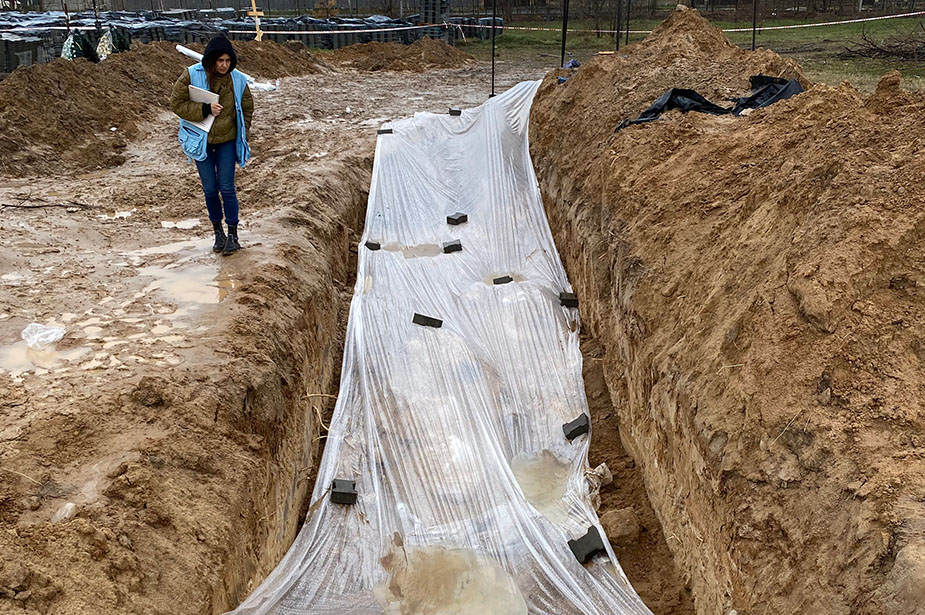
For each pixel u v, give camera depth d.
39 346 4.82
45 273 6.07
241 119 6.21
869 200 4.03
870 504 2.95
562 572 4.49
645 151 6.90
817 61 13.53
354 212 9.60
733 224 5.11
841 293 3.72
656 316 5.33
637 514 5.06
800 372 3.70
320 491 5.14
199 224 7.64
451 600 4.29
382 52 22.23
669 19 11.16
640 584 4.53
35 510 3.34
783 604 3.19
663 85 8.66
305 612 4.13
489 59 23.31
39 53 15.17
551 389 6.38
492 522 4.88
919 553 2.65
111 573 3.15
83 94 11.59
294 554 4.53
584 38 25.59
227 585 3.67
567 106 10.04
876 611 2.70
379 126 13.02
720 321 4.51
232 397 4.52
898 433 3.20
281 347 5.43
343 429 5.75
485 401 6.02
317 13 30.42
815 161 4.68
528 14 32.94
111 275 6.12
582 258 7.35
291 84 17.64
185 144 6.06
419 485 5.19
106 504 3.45
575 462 5.61
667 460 4.79
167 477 3.78
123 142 11.09
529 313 7.21
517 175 9.92
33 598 2.85
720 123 6.95
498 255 8.45
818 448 3.36
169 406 4.22
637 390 5.45
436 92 17.30
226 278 6.08
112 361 4.66
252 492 4.16
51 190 8.71
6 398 4.14
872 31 17.81
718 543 3.89
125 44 16.27
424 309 7.35
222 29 21.25
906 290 3.75
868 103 5.16
